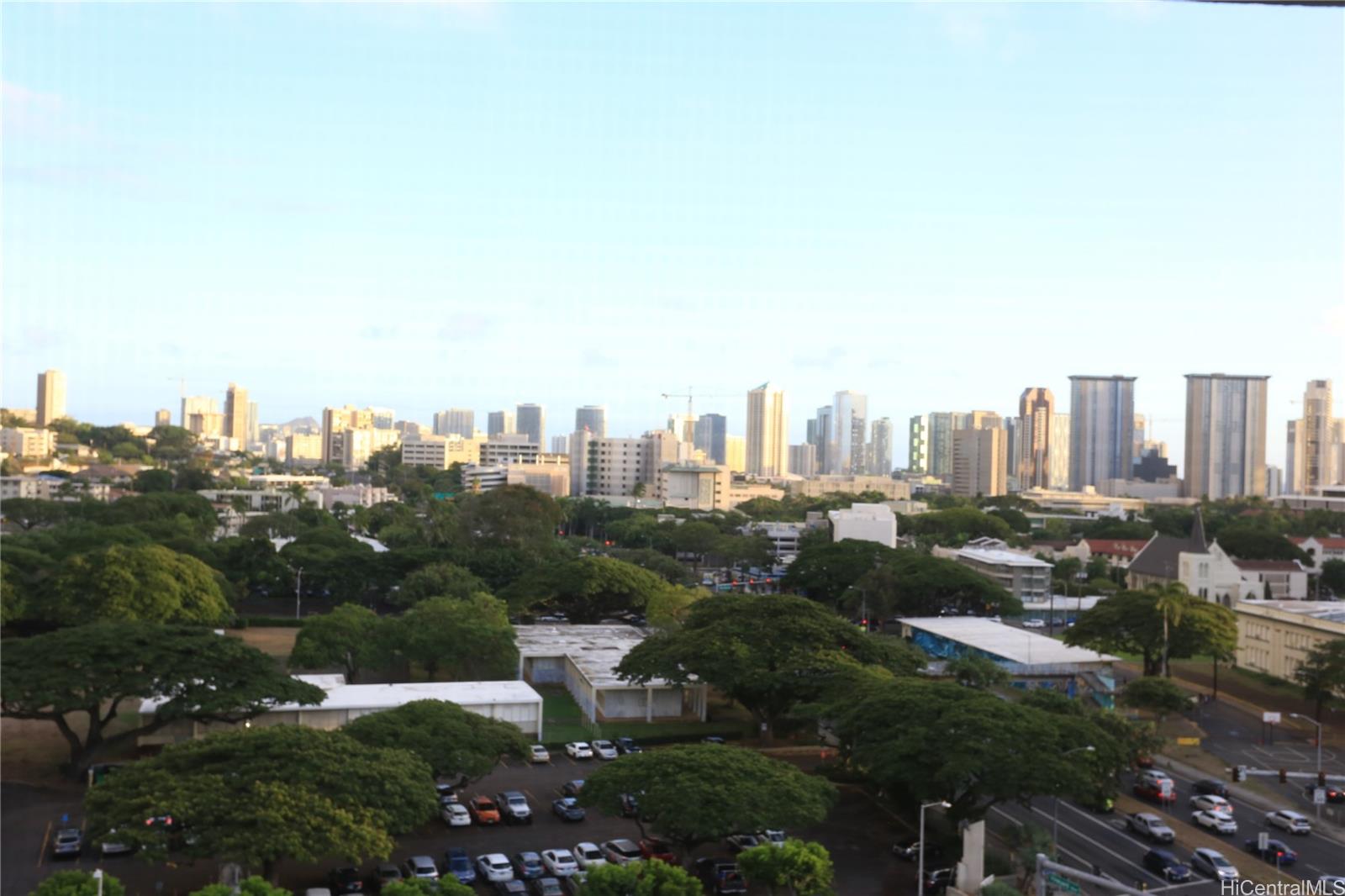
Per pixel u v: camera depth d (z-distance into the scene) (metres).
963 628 157.25
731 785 69.19
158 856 57.94
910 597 180.25
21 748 94.44
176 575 135.00
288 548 189.50
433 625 118.81
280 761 65.75
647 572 171.50
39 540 179.62
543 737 105.31
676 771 70.50
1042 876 52.78
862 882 70.69
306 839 58.94
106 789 63.28
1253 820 88.00
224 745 66.81
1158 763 104.12
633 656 111.44
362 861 70.69
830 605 191.25
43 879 65.44
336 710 95.94
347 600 174.12
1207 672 149.25
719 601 118.88
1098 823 85.00
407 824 64.50
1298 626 139.75
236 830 58.75
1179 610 129.75
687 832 66.81
